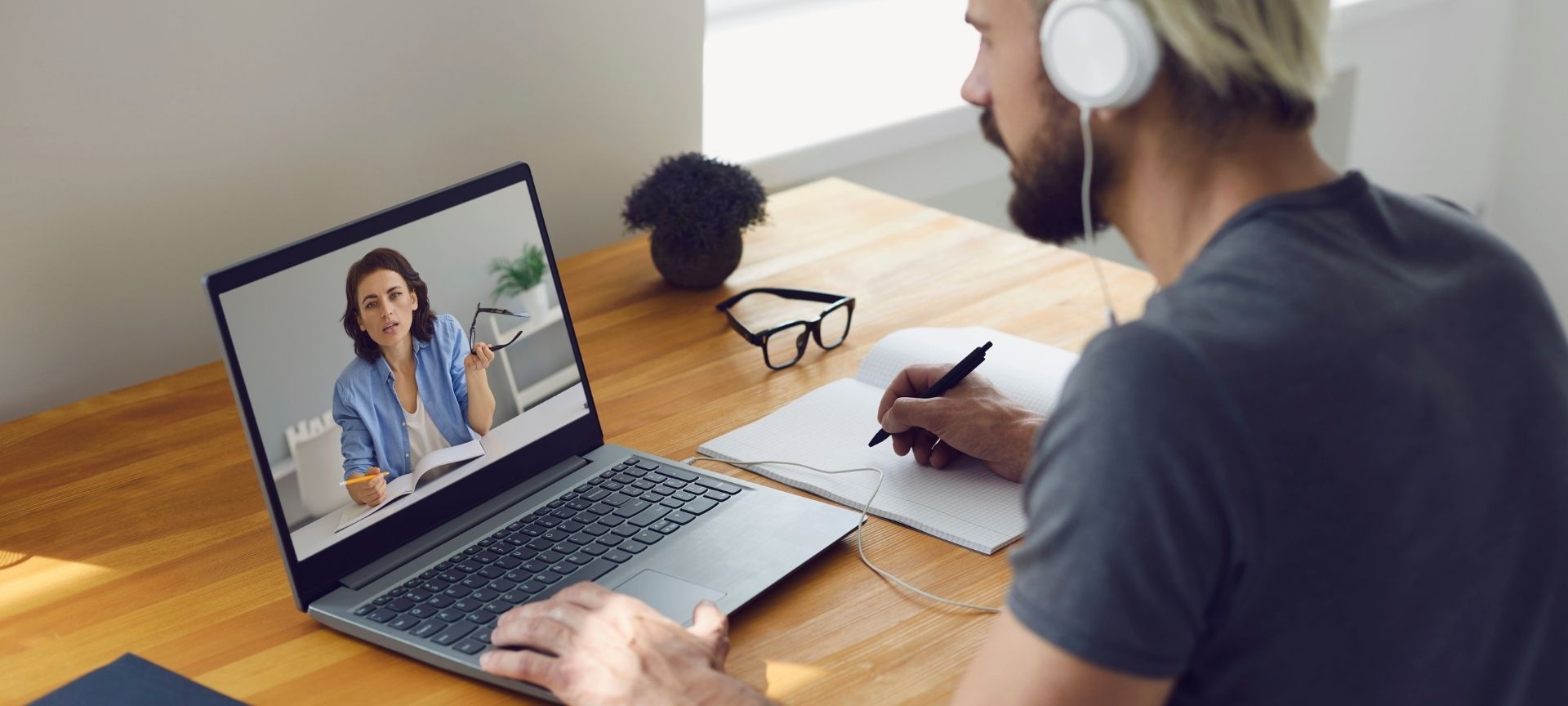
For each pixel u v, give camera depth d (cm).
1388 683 59
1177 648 55
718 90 211
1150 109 63
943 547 101
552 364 112
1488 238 66
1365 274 60
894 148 208
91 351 139
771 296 150
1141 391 55
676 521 103
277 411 93
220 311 90
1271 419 55
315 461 95
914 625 91
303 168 147
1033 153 69
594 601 87
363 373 99
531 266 111
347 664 89
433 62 153
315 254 96
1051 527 57
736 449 116
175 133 136
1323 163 65
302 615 96
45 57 125
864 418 121
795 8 219
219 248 144
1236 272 58
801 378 131
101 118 130
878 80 223
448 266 105
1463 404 60
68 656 92
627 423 123
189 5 132
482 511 104
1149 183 65
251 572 102
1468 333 61
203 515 111
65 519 111
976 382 116
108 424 129
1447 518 59
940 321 142
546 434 111
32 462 121
